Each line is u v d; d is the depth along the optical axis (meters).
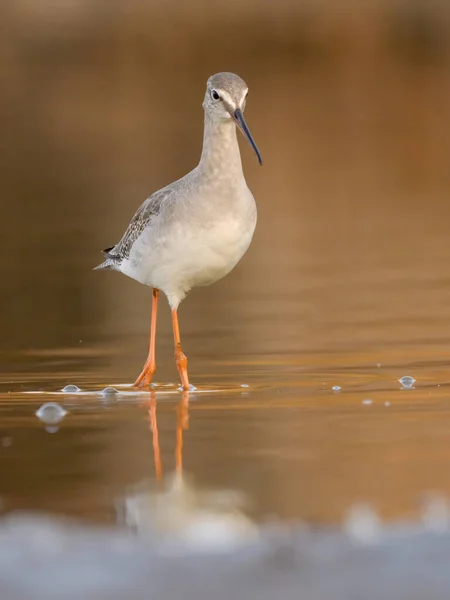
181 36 52.12
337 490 8.55
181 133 37.72
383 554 6.49
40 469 9.42
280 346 15.91
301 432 10.67
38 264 22.58
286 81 47.66
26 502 8.39
